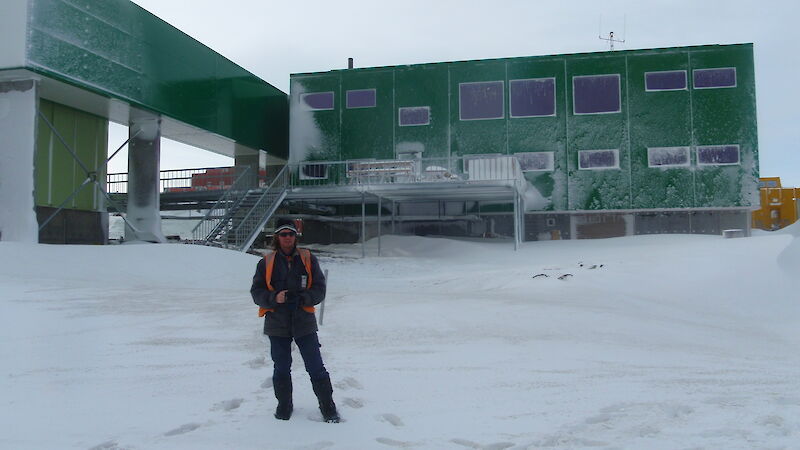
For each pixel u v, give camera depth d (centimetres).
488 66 3052
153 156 2425
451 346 745
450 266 2228
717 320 1147
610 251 2216
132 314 964
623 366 641
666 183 2891
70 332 800
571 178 2961
